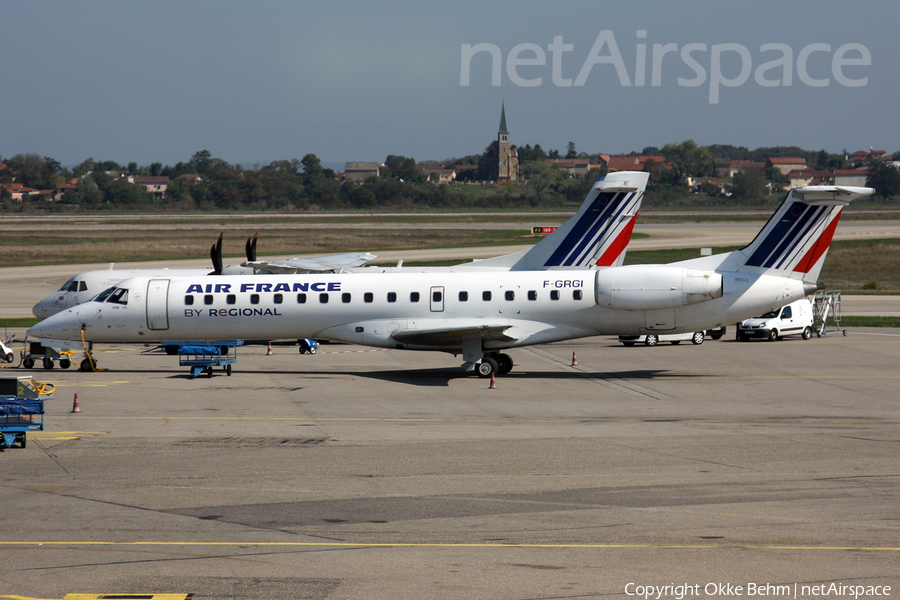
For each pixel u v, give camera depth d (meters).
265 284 97.38
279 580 33.38
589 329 93.88
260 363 105.88
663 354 112.50
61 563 35.34
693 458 54.53
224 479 49.28
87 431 63.72
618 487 47.34
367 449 57.50
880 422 67.56
